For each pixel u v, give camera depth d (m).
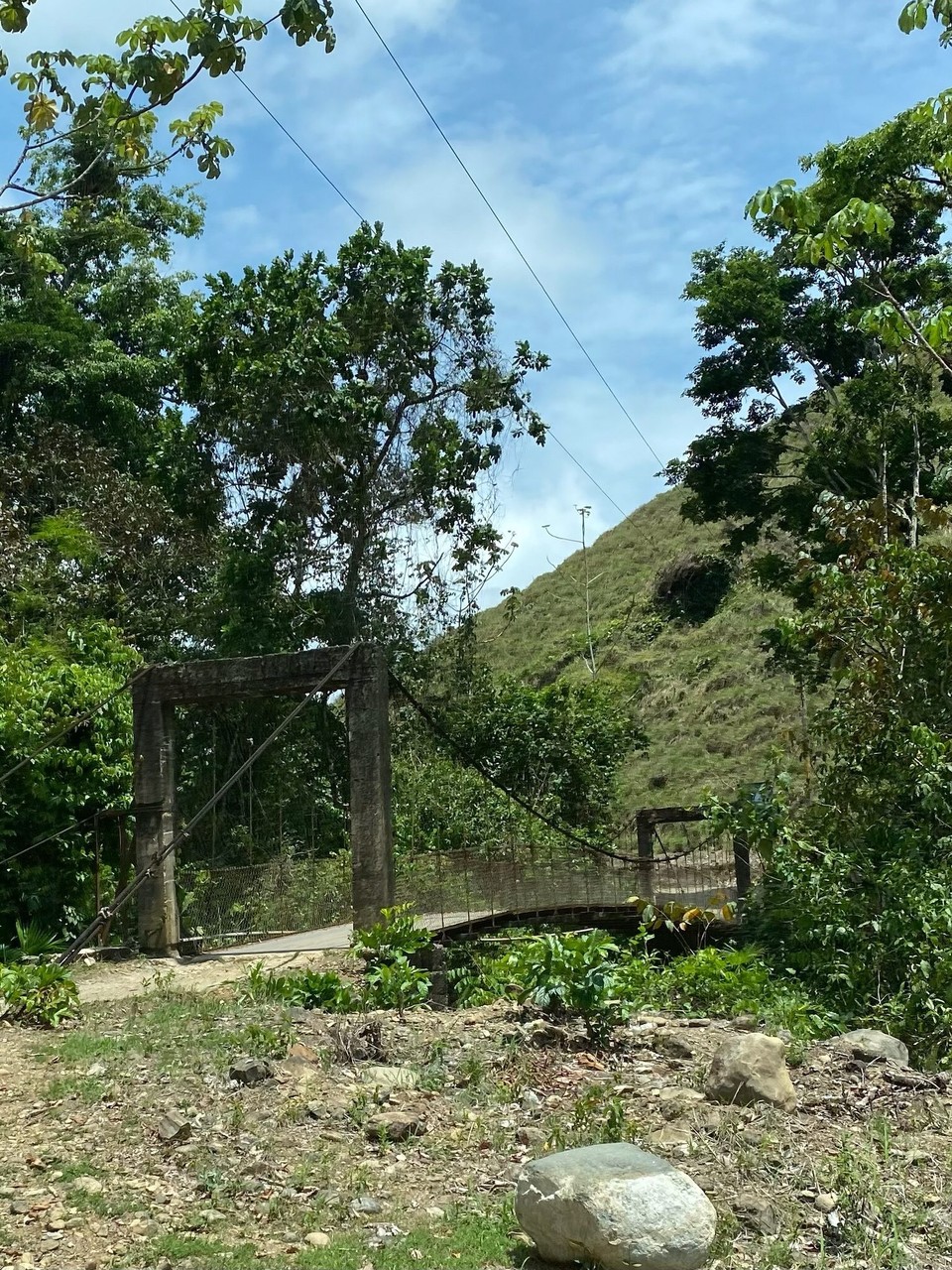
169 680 15.69
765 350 27.00
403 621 27.73
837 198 22.80
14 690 16.70
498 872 19.33
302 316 26.88
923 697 13.01
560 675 53.84
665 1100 6.84
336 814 25.30
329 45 8.03
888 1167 5.86
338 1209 5.66
